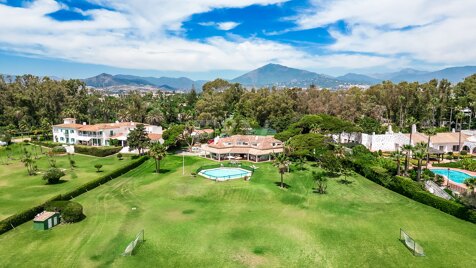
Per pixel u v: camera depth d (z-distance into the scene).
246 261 38.16
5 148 112.62
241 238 44.19
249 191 63.78
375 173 72.62
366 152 89.12
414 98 146.25
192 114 173.38
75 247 41.06
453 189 62.97
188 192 63.97
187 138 117.25
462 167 81.06
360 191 66.12
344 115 144.12
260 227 47.88
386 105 153.38
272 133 138.62
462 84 158.75
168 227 47.66
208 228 47.44
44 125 140.50
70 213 48.94
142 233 44.81
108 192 65.19
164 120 162.88
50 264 36.91
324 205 57.53
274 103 152.62
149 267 36.59
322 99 160.50
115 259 38.22
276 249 41.12
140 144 100.88
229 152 97.75
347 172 77.81
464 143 100.19
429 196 56.78
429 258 38.50
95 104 187.12
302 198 61.47
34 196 61.06
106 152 104.44
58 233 45.31
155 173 81.25
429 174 68.81
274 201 59.72
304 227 47.84
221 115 164.38
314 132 102.69
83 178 75.19
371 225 48.44
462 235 44.50
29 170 81.12
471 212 48.84
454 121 143.00
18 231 45.72
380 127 126.94
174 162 95.00
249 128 141.38
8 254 39.12
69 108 165.12
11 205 55.75
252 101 165.62
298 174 79.81
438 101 137.62
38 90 165.75
